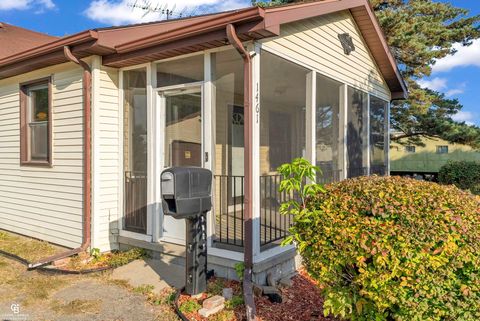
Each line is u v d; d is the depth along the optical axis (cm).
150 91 430
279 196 399
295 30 424
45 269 394
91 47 404
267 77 384
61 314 296
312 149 456
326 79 514
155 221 429
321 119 496
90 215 439
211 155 380
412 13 1145
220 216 392
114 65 443
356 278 216
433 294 195
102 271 387
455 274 197
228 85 398
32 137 546
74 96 464
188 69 398
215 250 368
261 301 314
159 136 432
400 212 205
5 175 591
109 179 451
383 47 661
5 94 586
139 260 418
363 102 659
